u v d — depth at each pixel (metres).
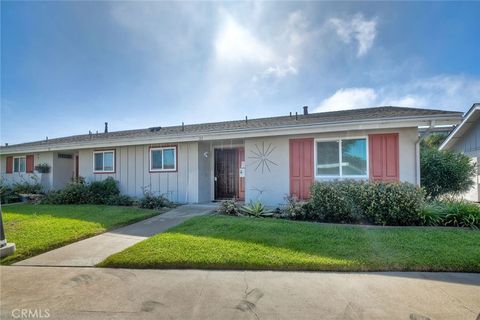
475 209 6.48
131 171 12.09
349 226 6.36
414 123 7.27
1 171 16.83
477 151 12.99
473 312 2.77
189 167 10.89
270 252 4.45
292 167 9.21
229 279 3.66
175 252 4.48
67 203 11.19
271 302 3.01
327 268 3.95
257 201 8.78
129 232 6.32
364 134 8.38
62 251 4.95
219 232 5.72
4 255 4.60
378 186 6.99
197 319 2.69
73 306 2.99
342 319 2.66
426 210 6.62
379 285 3.42
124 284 3.54
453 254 4.28
